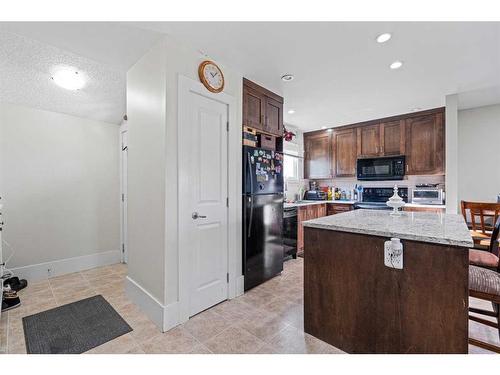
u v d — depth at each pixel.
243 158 2.54
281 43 1.95
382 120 4.18
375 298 1.44
